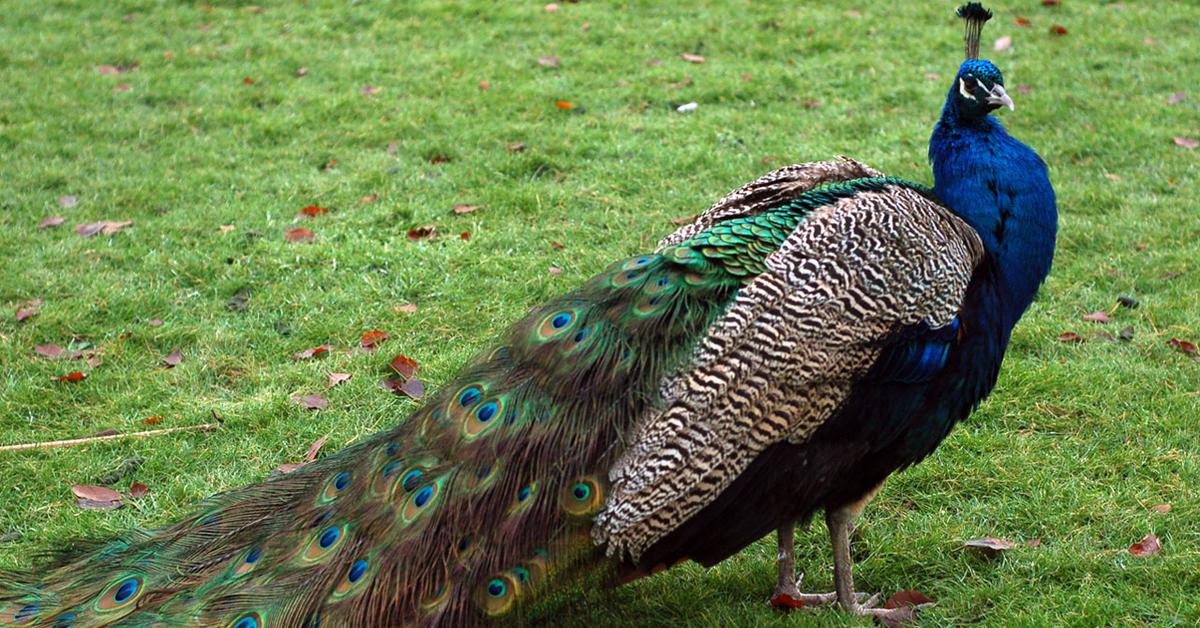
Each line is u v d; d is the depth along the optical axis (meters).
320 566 4.76
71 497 6.69
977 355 5.32
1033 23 14.33
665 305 4.88
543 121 12.05
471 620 4.64
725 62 13.55
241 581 4.82
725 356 4.77
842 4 15.23
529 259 9.32
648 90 12.71
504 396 4.86
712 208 5.66
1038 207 5.67
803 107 12.32
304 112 12.31
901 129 11.63
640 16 15.04
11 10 15.34
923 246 5.05
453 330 8.40
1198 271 8.83
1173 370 7.59
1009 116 11.88
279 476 5.39
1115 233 9.50
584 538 4.73
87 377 7.81
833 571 6.01
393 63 13.70
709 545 4.99
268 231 9.83
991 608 5.66
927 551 6.08
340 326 8.42
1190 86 12.44
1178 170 10.63
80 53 14.02
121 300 8.68
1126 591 5.64
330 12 15.39
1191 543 5.98
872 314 4.89
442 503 4.71
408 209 10.16
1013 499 6.45
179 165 11.16
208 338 8.29
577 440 4.73
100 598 4.96
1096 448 6.84
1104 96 12.29
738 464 4.79
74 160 11.23
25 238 9.65
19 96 12.69
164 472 6.89
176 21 15.15
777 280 4.87
